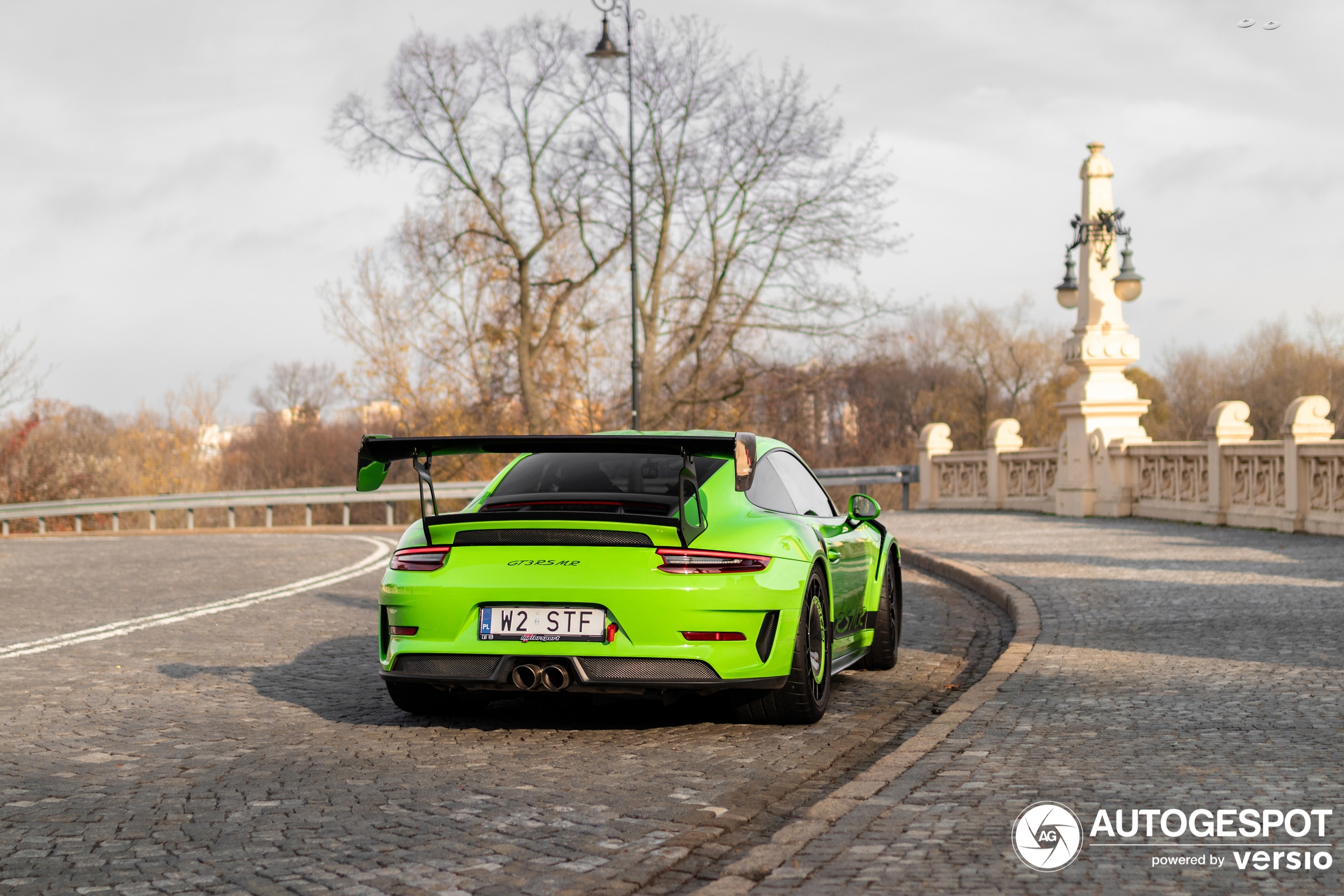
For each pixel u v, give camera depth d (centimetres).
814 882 349
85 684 745
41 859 397
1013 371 6700
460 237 3525
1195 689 631
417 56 3397
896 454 6431
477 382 3794
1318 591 995
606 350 3744
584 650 553
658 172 3338
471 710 657
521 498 608
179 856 399
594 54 2930
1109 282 2084
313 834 422
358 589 1305
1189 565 1247
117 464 4634
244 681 757
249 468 6247
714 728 607
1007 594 1063
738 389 3491
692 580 552
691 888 364
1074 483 2111
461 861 389
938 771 475
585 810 451
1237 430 1756
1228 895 332
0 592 1302
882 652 781
